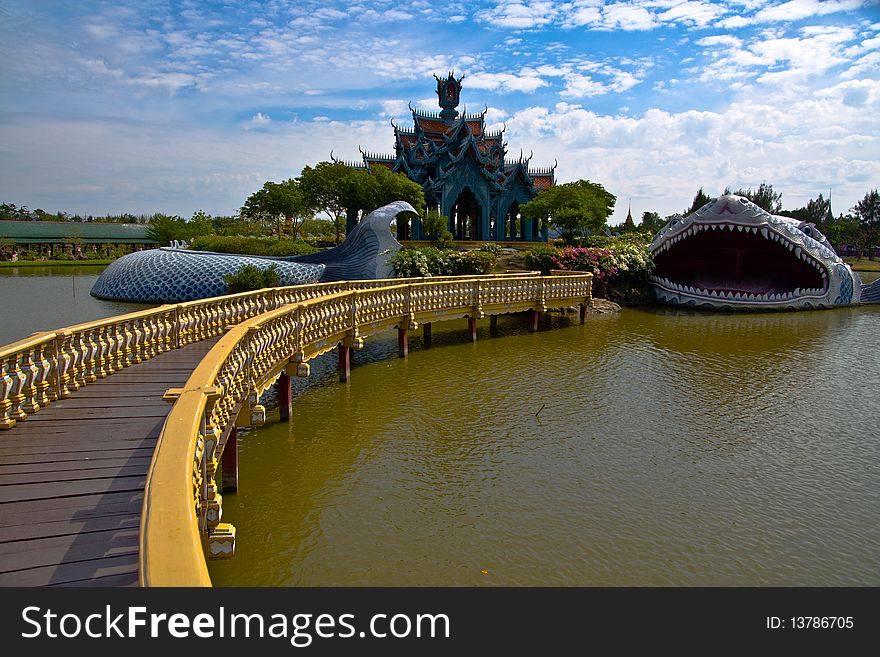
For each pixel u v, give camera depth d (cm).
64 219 13250
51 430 812
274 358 1259
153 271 3644
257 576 802
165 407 916
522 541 896
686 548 881
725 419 1481
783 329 2909
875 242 9706
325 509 994
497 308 2530
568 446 1283
